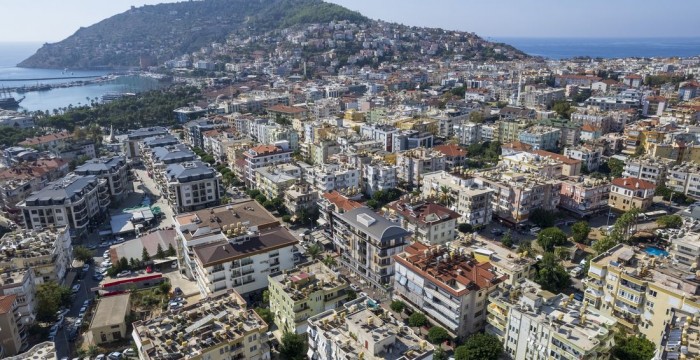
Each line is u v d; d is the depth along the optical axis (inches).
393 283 6934.1
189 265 7465.6
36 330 6279.5
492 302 5620.1
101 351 5876.0
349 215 7780.5
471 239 7130.9
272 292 6156.5
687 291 5383.9
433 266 6127.0
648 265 5984.3
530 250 7775.6
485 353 5103.3
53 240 7426.2
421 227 7864.2
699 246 6186.0
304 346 5472.4
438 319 5944.9
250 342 4913.9
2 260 6914.4
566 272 6943.9
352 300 5920.3
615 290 5920.3
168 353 4532.5
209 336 4815.5
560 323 4928.6
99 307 6378.0
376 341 4443.9
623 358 5196.9
